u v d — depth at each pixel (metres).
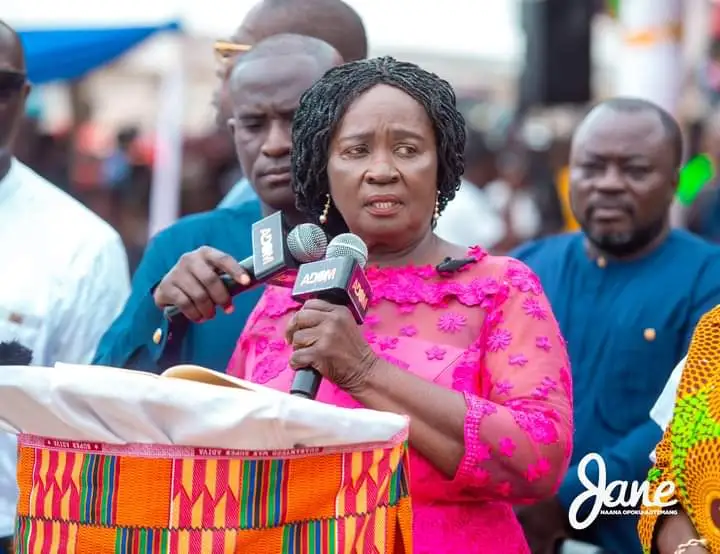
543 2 13.74
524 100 13.98
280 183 4.24
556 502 4.80
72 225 4.93
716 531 3.14
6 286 4.78
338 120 3.39
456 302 3.39
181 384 2.83
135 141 14.21
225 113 5.16
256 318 3.64
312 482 2.90
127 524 2.92
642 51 9.38
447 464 3.15
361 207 3.37
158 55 15.77
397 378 3.16
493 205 12.39
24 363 4.75
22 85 4.99
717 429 3.13
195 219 4.62
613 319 5.16
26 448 3.06
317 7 5.16
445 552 3.28
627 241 5.17
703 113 14.97
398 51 18.61
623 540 4.76
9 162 4.98
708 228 10.67
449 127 3.40
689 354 3.30
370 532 2.90
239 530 2.88
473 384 3.31
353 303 3.15
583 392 5.14
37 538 3.02
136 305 4.23
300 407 2.79
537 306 3.35
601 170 5.20
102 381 2.86
